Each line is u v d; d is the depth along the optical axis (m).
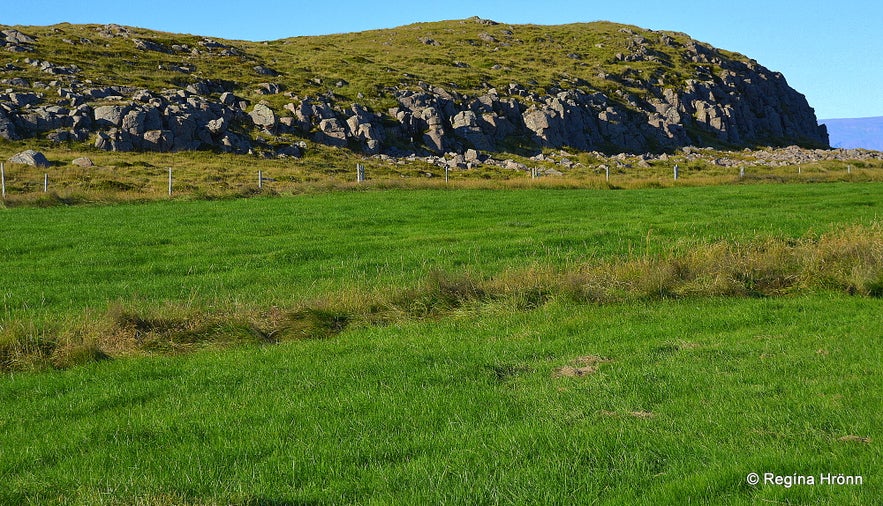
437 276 13.93
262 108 77.62
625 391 8.30
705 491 5.69
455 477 6.15
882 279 13.46
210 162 64.00
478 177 68.62
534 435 6.98
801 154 106.88
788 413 7.29
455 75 105.50
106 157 61.09
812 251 15.26
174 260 19.53
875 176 52.03
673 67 133.12
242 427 7.54
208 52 103.50
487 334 11.62
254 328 11.95
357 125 80.81
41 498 6.04
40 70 78.62
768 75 151.88
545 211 30.70
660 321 11.98
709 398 7.94
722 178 49.88
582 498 5.72
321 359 10.30
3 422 8.05
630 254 16.58
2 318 13.05
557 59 129.75
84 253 20.61
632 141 103.19
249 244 22.09
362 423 7.53
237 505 5.72
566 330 11.58
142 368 10.19
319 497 5.90
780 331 10.96
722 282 13.95
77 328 11.58
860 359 9.19
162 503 5.73
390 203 34.44
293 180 57.84
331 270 17.70
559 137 94.44
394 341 11.23
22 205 33.47
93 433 7.50
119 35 106.38
